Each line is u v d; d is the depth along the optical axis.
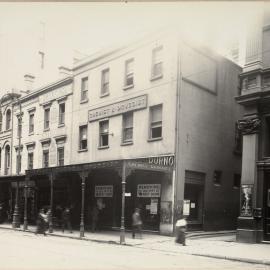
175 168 21.89
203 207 23.80
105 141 27.38
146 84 24.41
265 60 19.33
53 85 32.75
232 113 26.78
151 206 23.03
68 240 20.34
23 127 36.81
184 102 22.92
